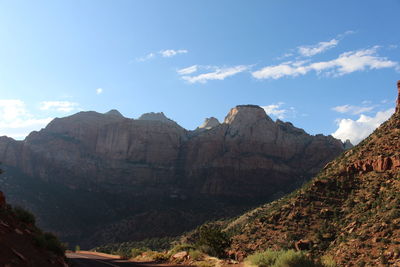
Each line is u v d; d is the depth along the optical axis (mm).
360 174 67812
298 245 53438
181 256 29891
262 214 81938
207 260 26922
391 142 69562
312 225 59906
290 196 78875
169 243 101875
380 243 42750
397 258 37719
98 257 41219
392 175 61531
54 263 16688
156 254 34031
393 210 48188
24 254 14703
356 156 73188
